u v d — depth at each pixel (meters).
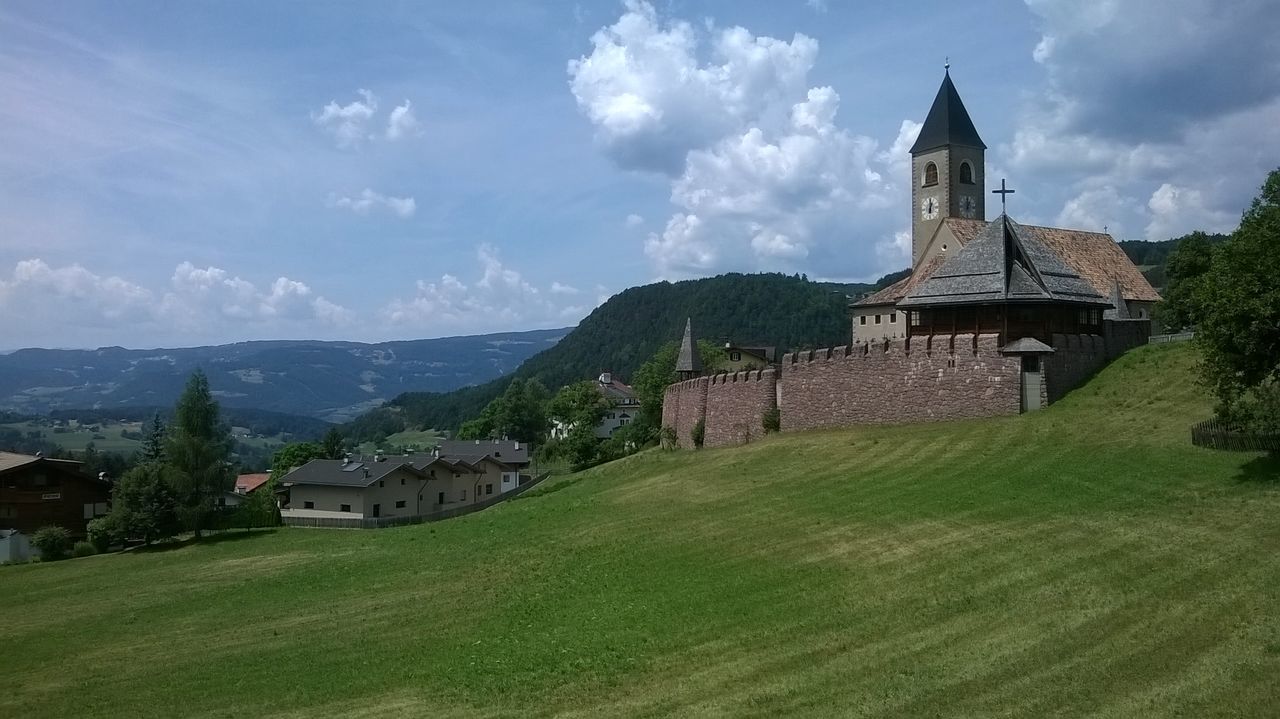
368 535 61.78
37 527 74.56
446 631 27.48
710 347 109.81
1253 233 28.58
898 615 21.02
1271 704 13.67
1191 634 16.94
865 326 79.38
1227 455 31.53
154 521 67.38
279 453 127.56
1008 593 21.23
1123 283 69.62
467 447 105.06
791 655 19.45
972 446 40.62
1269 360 27.81
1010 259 47.84
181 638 33.31
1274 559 20.58
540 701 19.22
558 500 55.19
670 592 26.47
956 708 15.29
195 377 76.00
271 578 45.06
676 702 17.75
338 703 21.78
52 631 37.97
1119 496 29.12
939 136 85.75
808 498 37.22
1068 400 43.62
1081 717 14.23
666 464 59.72
